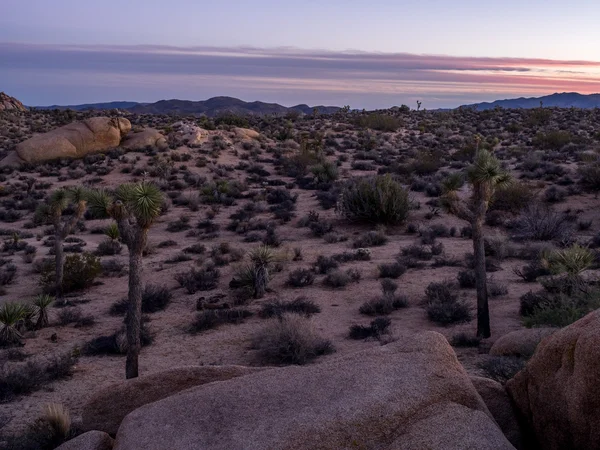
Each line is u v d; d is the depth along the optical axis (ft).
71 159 174.29
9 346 49.19
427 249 81.87
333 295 61.77
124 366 43.34
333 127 263.90
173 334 51.39
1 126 240.94
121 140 186.29
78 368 43.14
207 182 151.23
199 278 69.00
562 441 14.48
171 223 111.24
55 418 28.40
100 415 19.77
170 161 168.55
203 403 15.78
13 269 80.89
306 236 98.48
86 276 70.95
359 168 170.30
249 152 194.59
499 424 16.49
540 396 15.25
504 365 30.37
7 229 112.98
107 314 59.72
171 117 321.52
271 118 309.22
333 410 13.99
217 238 100.27
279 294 63.10
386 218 101.19
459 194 111.96
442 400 14.49
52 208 67.92
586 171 115.34
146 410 16.26
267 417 14.48
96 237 107.34
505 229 93.20
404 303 56.03
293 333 43.39
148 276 74.95
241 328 51.98
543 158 155.33
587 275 53.72
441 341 16.72
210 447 13.82
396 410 13.96
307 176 163.84
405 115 337.11
